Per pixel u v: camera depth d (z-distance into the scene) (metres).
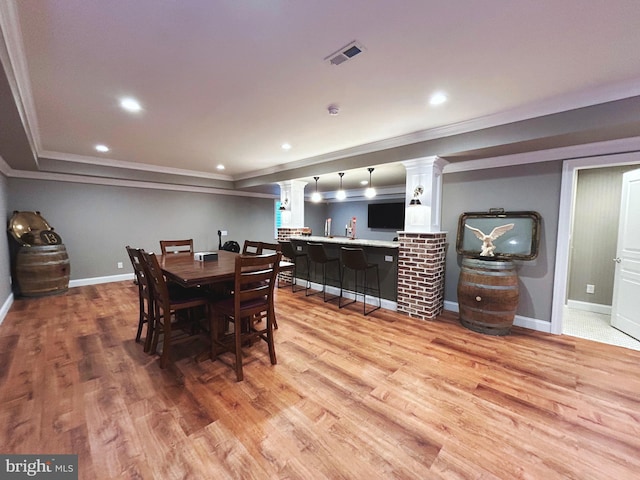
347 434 1.62
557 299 3.06
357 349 2.69
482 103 2.43
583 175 3.95
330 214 10.06
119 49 1.68
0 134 2.56
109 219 5.36
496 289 2.94
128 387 2.05
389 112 2.66
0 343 2.75
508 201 3.31
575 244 4.05
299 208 5.45
